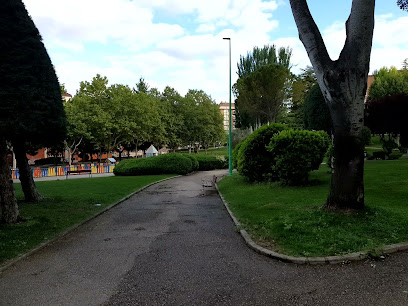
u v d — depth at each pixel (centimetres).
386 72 4694
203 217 880
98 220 873
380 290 367
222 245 590
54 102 820
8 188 779
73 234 717
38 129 762
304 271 439
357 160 658
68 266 499
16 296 391
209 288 396
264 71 3841
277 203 877
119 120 4022
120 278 441
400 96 2203
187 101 5978
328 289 377
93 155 7162
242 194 1159
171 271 462
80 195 1259
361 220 610
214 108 7006
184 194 1423
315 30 671
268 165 1392
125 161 2627
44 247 614
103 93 4078
